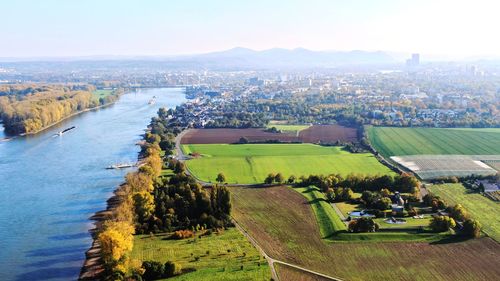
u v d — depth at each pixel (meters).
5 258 184.62
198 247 182.62
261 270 162.25
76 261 181.12
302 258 174.62
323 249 182.50
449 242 188.75
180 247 182.88
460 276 162.50
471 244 187.25
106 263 162.62
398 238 191.25
